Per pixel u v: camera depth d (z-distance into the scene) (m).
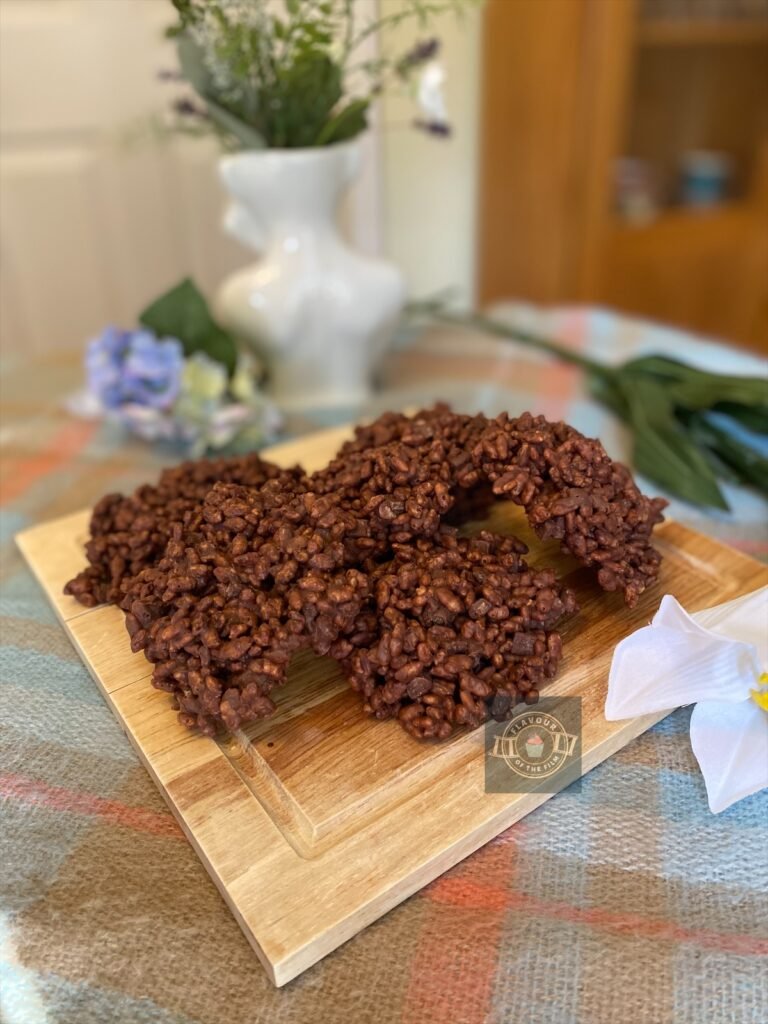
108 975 0.22
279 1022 0.21
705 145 1.13
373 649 0.28
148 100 0.75
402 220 0.71
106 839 0.26
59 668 0.33
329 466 0.35
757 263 1.07
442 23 0.60
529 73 0.72
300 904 0.23
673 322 1.05
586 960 0.22
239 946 0.23
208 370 0.51
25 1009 0.22
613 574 0.30
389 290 0.54
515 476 0.31
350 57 0.51
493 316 0.75
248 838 0.24
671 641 0.28
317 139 0.49
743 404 0.48
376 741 0.28
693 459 0.44
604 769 0.28
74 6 0.71
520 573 0.31
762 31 0.98
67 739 0.30
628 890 0.24
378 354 0.58
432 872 0.24
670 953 0.23
